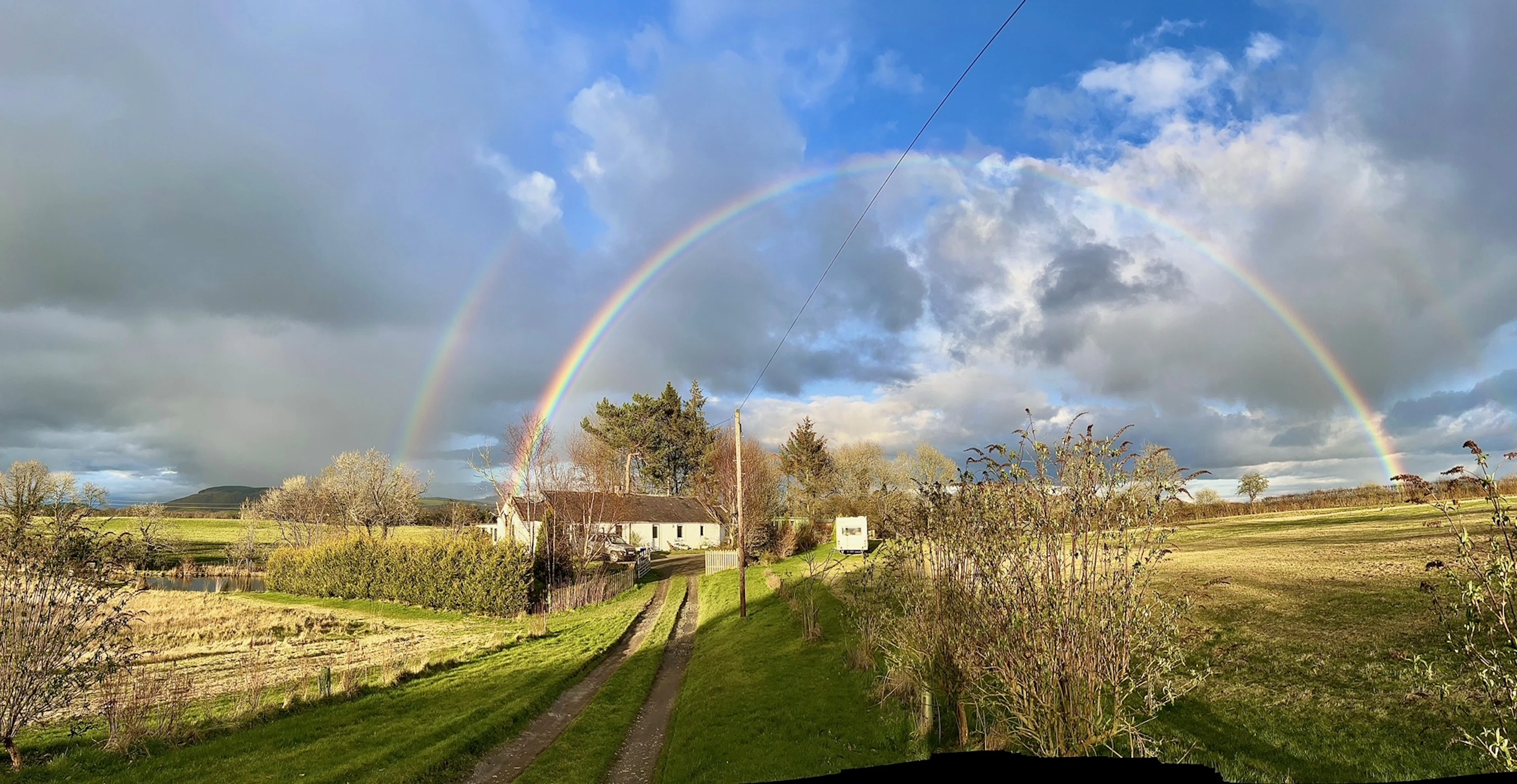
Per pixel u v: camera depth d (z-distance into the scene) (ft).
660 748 44.83
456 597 130.00
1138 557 20.86
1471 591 16.10
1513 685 15.66
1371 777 24.99
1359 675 35.37
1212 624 48.91
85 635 41.81
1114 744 27.76
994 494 23.76
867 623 52.70
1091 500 21.21
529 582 129.59
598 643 84.79
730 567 173.37
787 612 79.56
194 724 46.78
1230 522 158.10
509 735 47.16
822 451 270.46
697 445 307.37
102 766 39.19
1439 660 34.60
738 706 45.50
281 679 66.49
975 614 25.31
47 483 42.39
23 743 43.16
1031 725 22.22
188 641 97.55
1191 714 33.40
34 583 40.06
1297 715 31.68
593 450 187.32
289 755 40.98
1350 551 78.95
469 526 192.24
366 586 150.10
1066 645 20.93
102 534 42.83
